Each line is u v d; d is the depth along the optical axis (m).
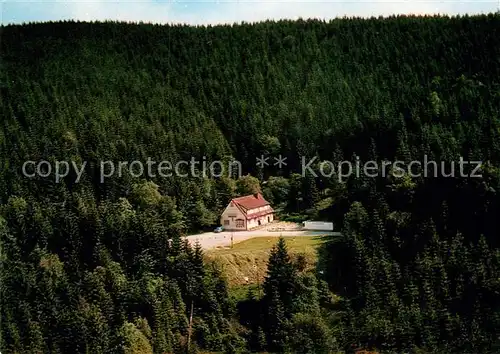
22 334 80.19
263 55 187.38
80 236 98.75
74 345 78.62
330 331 82.25
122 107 155.75
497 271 87.56
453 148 113.06
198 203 113.94
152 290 85.12
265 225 115.50
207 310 85.38
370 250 93.56
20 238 100.69
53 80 168.88
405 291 86.56
